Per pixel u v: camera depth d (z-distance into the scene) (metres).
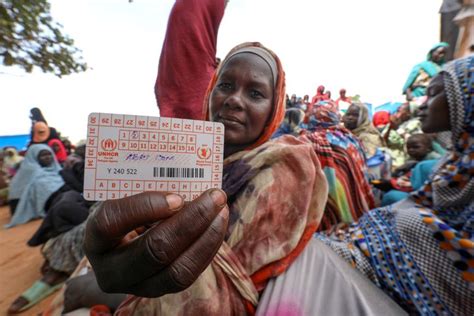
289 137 1.05
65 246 2.46
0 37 2.60
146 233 0.52
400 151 4.25
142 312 0.81
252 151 0.92
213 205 0.53
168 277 0.52
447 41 2.72
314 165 0.96
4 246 3.60
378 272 0.94
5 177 6.57
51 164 4.55
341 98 7.62
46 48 3.10
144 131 0.59
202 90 1.39
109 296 1.21
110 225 0.51
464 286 0.84
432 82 1.20
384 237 0.99
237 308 0.79
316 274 0.85
